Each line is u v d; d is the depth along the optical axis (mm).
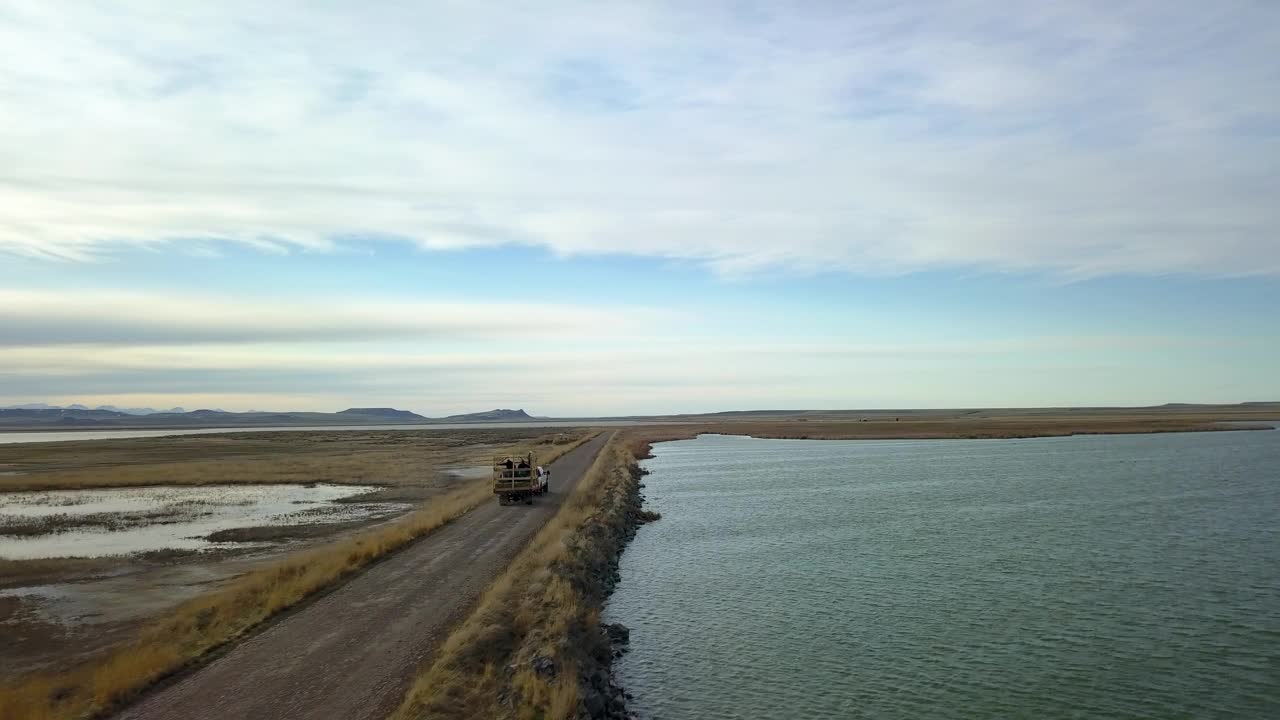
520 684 14828
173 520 44219
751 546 36469
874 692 18250
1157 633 22281
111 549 34750
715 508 49500
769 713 17109
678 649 21547
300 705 14172
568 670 15969
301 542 35656
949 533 38438
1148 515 42500
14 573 29609
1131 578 28641
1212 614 24031
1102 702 17469
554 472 66562
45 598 25469
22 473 76562
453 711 13531
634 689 18578
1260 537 35969
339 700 14375
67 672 17469
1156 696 17750
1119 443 103750
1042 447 99000
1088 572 29656
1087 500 48719
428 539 33094
